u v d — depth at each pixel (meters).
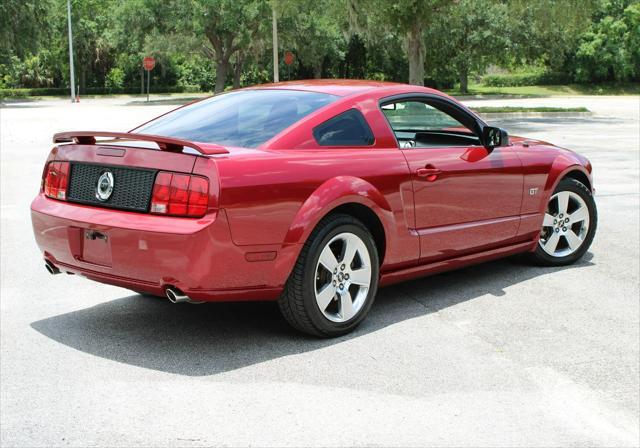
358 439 3.05
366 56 68.88
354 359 3.97
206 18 48.56
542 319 4.72
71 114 32.06
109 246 3.92
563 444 3.05
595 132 21.23
